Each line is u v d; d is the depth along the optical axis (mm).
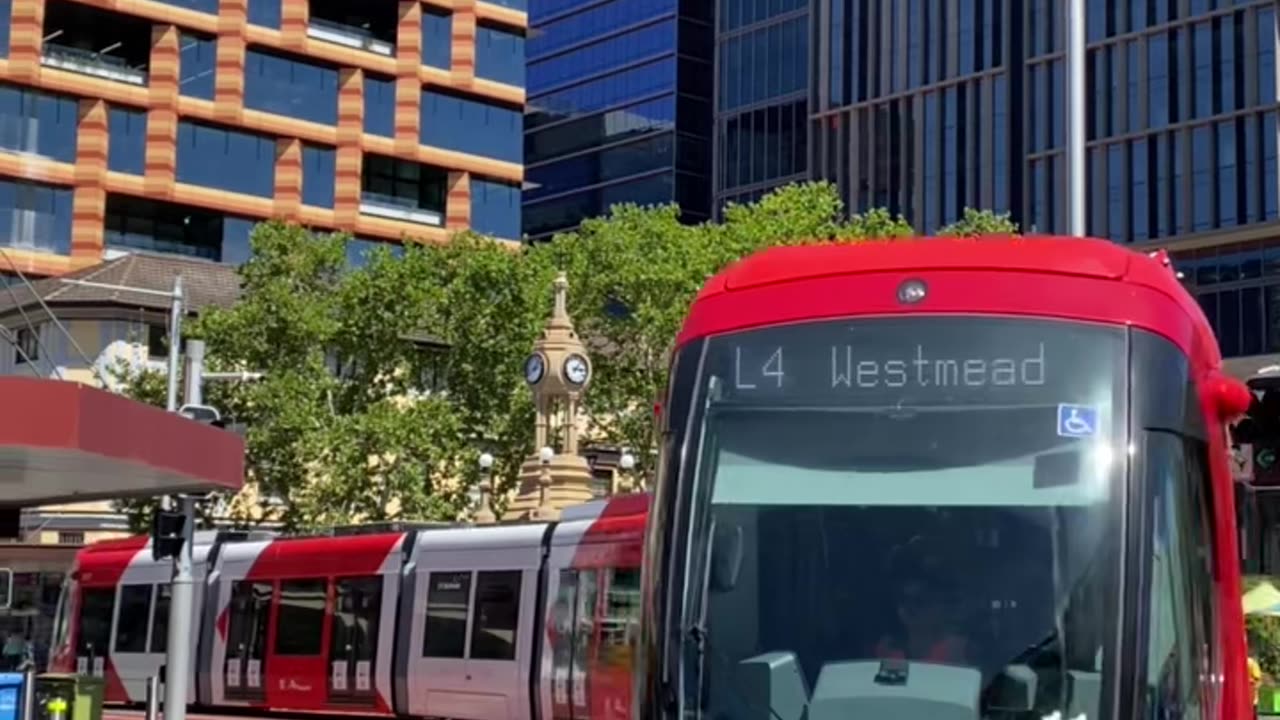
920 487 9312
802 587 9273
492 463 51312
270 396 51625
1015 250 9867
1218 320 73062
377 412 51375
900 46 88750
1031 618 8938
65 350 62062
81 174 68375
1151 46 76750
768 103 97625
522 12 79812
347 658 29188
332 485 50781
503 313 53719
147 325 62969
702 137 104375
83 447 18375
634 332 53875
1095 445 9188
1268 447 12352
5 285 66688
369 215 75188
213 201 71438
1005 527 9133
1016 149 82562
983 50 84562
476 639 26781
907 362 9578
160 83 70125
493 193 78750
